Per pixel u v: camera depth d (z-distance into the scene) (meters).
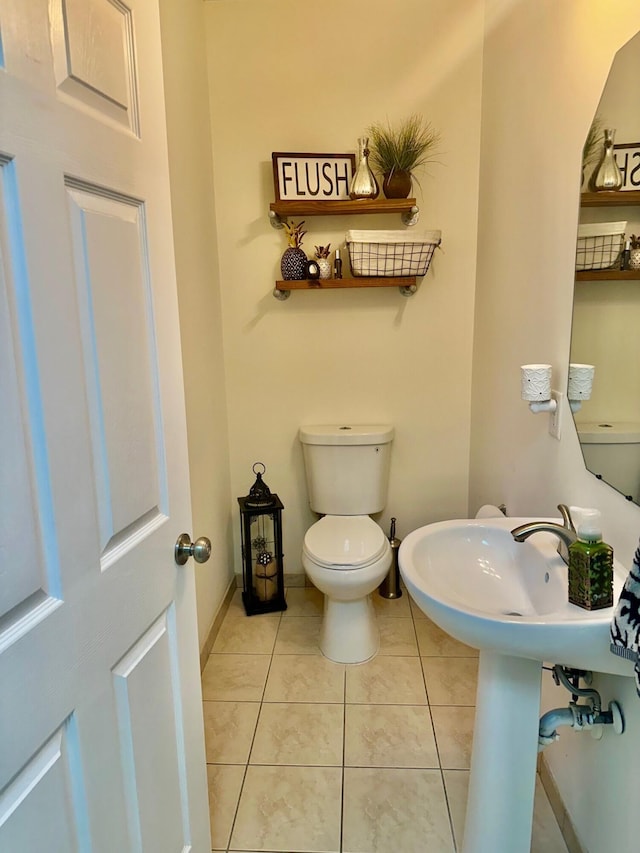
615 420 1.18
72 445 0.78
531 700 1.18
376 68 2.32
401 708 1.92
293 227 2.42
